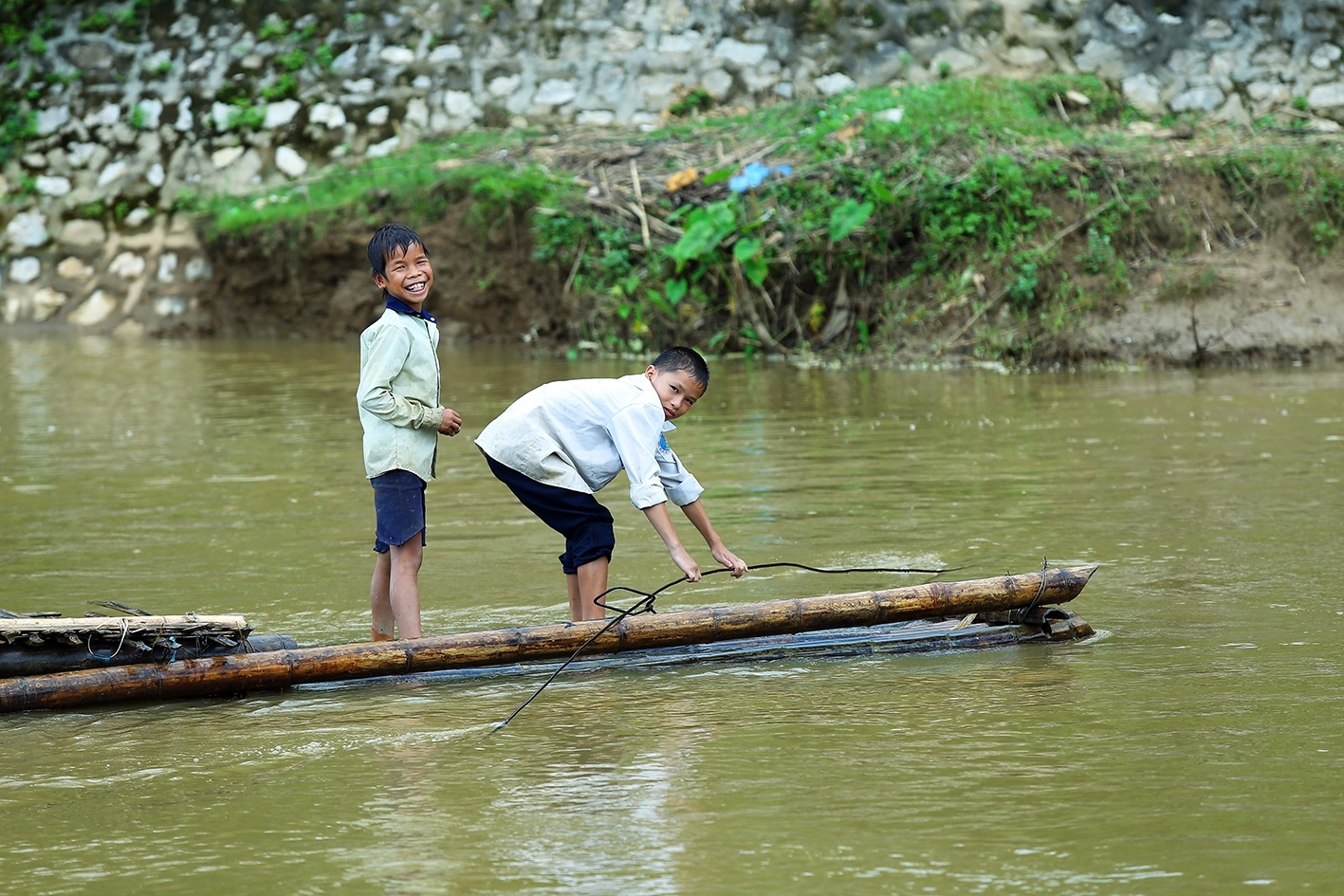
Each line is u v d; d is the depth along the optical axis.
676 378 11.58
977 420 23.22
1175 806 7.71
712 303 34.16
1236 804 7.71
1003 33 40.31
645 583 13.39
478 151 39.81
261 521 16.59
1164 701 9.57
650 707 9.78
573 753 8.81
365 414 11.41
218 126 43.41
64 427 24.31
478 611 12.48
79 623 10.00
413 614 11.21
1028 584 11.29
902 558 14.05
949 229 32.16
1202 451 19.72
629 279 33.91
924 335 31.91
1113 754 8.54
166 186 43.09
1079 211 31.86
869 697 9.90
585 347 34.72
